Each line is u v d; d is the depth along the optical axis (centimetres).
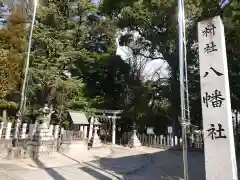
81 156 1352
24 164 1002
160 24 1950
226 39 796
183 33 585
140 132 2516
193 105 1975
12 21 1133
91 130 1920
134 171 1000
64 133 1515
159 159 1377
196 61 2017
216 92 510
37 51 1697
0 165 939
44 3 1775
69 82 1725
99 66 2486
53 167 988
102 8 2253
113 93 2630
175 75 2181
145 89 2305
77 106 2027
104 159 1296
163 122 2509
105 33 2394
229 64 1672
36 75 1603
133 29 2230
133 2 1992
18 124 1352
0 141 1216
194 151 1805
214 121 504
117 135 2584
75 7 1969
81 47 2184
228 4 666
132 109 2355
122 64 2427
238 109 2008
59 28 1828
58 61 1714
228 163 477
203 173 976
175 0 1522
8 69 1059
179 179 874
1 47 1066
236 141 1686
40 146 1217
